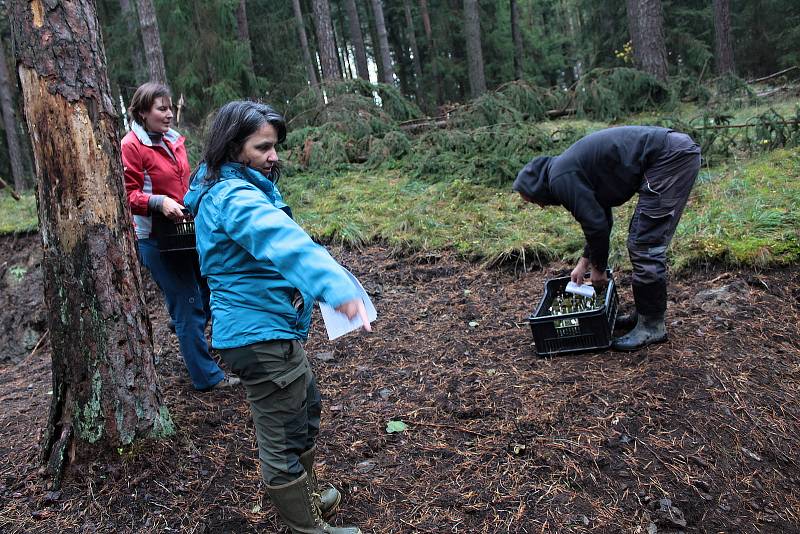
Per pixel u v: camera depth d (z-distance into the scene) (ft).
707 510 8.37
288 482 7.00
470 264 17.10
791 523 8.43
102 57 8.90
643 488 8.61
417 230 19.04
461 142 24.90
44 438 9.46
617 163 10.75
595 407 10.16
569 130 24.23
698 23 59.16
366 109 30.09
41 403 12.20
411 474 9.11
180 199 11.31
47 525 8.19
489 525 8.08
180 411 10.73
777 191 17.02
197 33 43.55
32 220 26.55
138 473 8.92
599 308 11.55
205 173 6.71
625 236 16.25
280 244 5.97
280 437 6.92
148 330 9.39
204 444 9.79
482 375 11.61
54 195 8.56
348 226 19.69
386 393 11.39
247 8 57.52
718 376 10.76
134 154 10.59
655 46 37.24
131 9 47.06
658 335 11.76
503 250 16.75
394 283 16.67
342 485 8.91
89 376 8.84
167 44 44.68
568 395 10.56
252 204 6.19
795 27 57.57
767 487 8.89
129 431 9.04
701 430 9.59
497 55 77.25
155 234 10.66
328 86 31.96
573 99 32.45
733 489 8.73
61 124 8.43
